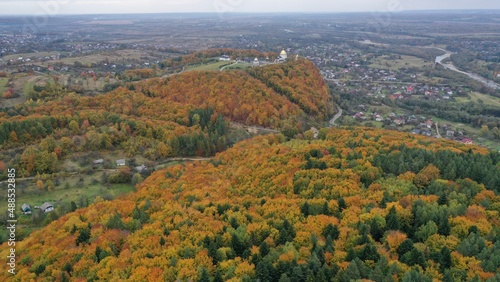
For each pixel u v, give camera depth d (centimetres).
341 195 9575
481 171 9838
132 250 8038
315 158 11938
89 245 8644
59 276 7562
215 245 7688
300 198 9800
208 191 11075
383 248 7156
